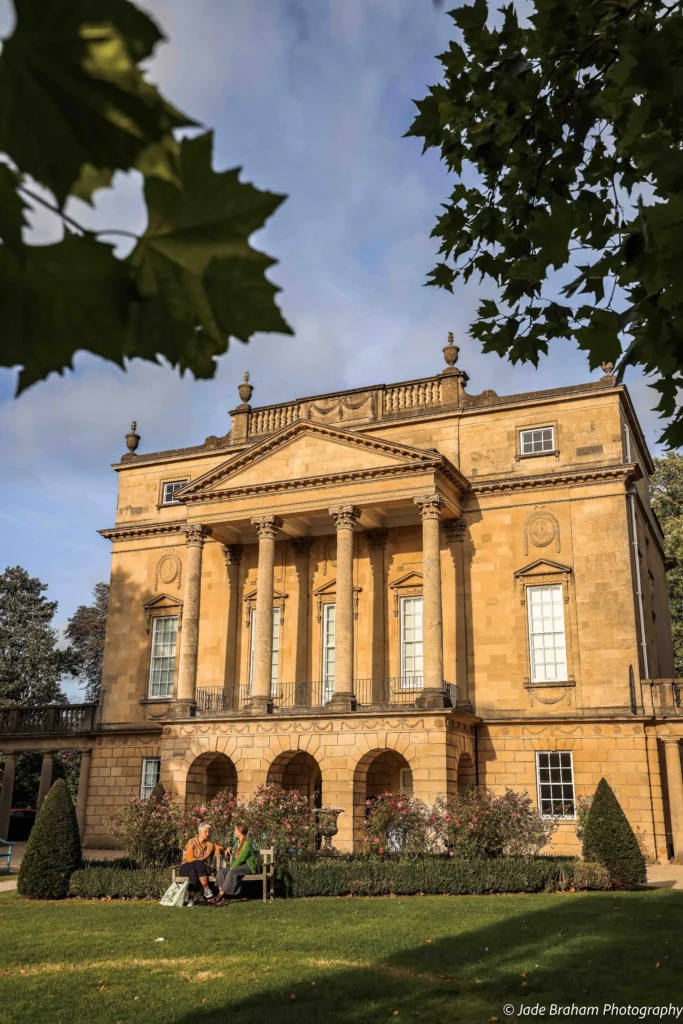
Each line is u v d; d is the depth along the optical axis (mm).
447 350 36406
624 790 29531
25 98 1702
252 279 2107
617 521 31953
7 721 40969
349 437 33500
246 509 34812
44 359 2127
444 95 7219
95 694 67500
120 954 13648
